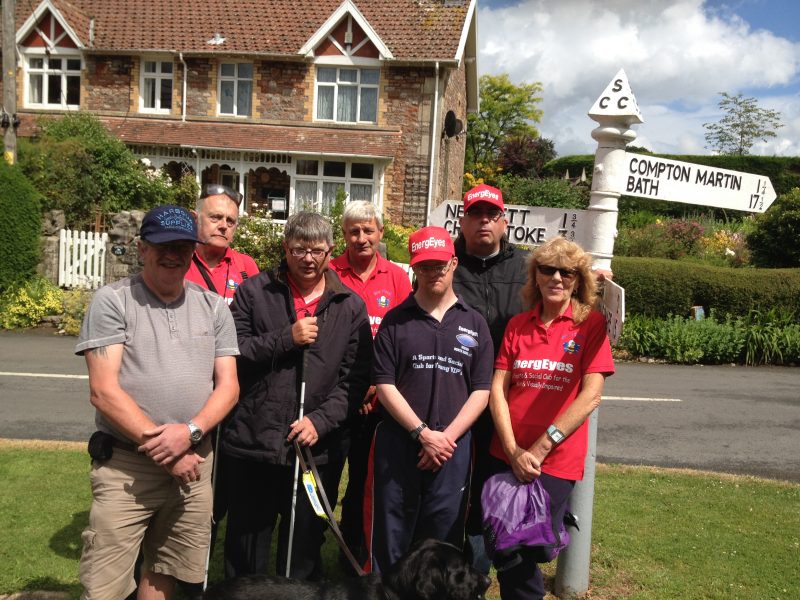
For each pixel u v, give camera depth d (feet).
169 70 69.62
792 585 13.16
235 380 10.40
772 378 35.53
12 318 42.50
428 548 9.45
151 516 9.93
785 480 19.93
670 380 34.42
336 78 67.31
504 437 10.95
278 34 68.08
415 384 11.16
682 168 13.32
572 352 11.06
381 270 15.19
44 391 27.63
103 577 9.61
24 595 12.21
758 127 119.34
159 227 9.48
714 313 42.45
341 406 11.75
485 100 144.56
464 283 12.79
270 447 11.42
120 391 9.36
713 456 22.21
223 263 14.28
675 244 57.88
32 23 69.62
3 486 16.84
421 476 11.11
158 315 9.78
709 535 15.29
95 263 45.75
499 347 12.54
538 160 116.47
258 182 71.41
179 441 9.38
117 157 56.95
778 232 51.24
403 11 68.33
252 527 11.78
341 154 63.93
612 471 19.81
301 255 11.62
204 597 9.42
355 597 9.29
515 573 10.89
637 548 14.62
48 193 50.24
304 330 11.25
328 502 11.76
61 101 71.36
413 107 65.77
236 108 68.90
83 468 18.21
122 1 72.84
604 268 13.02
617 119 12.80
